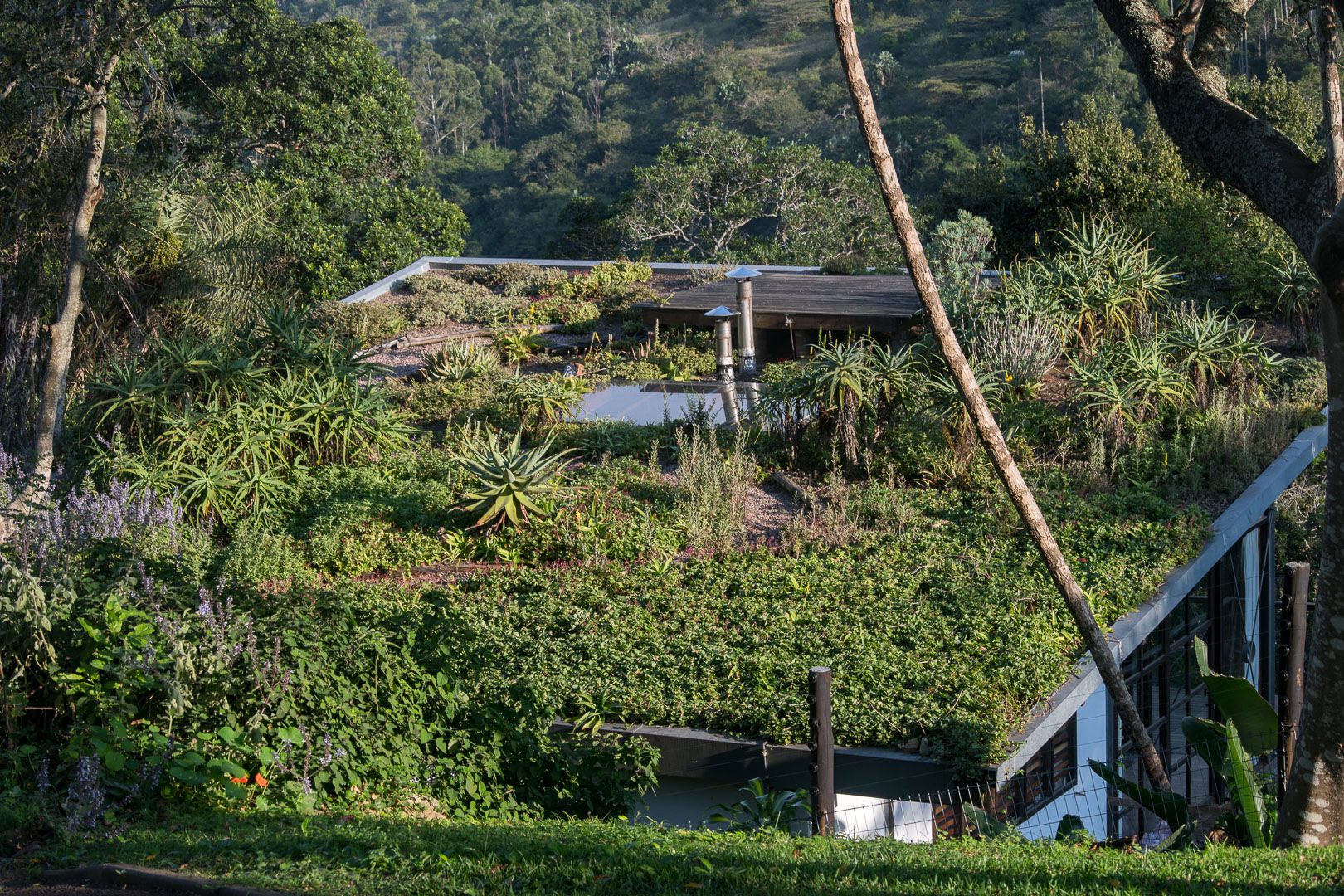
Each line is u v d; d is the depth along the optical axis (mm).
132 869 5977
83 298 20438
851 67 9250
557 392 19031
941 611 12281
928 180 89250
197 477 15953
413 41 154250
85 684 7262
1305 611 10398
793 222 52250
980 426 9719
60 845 6371
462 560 14734
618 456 17859
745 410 18844
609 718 10695
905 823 10578
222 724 7473
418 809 7906
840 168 53625
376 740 8047
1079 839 9180
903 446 16453
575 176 114312
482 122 130750
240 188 26797
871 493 15414
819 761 9109
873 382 16609
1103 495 15000
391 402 20234
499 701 9430
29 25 16969
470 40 144625
